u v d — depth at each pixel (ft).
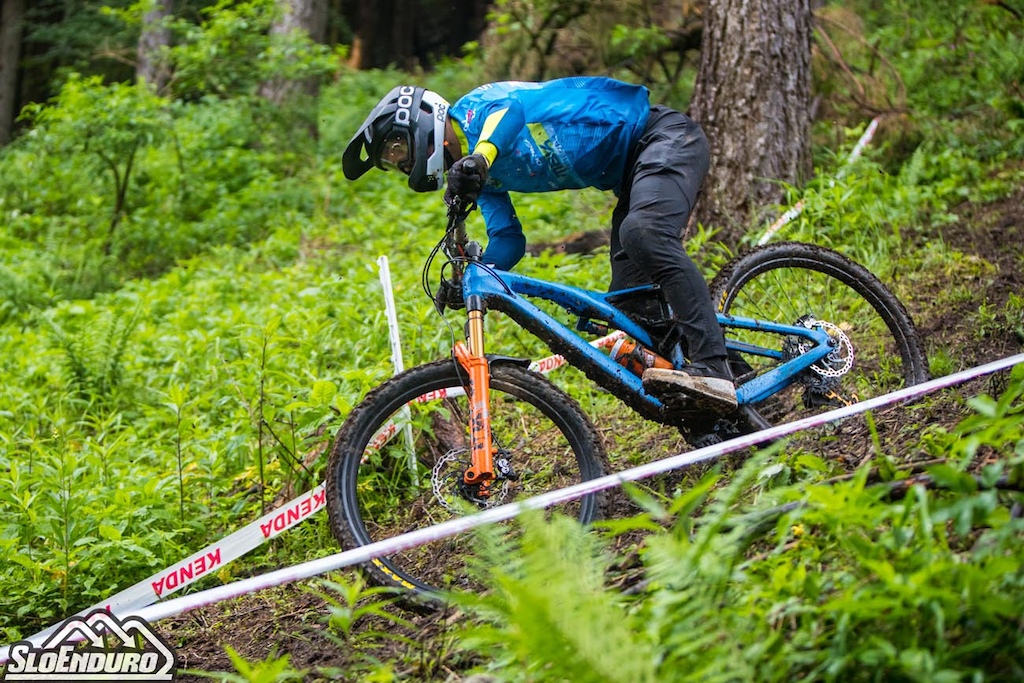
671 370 12.51
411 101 12.46
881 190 24.09
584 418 12.34
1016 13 33.35
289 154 40.06
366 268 24.27
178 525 15.20
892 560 8.12
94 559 14.12
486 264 12.73
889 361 16.30
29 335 26.32
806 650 7.52
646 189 12.71
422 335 18.81
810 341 14.40
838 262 15.39
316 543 14.70
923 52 33.14
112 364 22.43
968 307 18.28
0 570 13.97
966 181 25.05
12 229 38.19
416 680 9.78
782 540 8.47
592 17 32.81
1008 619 7.21
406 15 81.25
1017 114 28.89
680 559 7.88
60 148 38.24
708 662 7.38
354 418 12.02
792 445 13.37
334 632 11.67
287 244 31.60
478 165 11.69
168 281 30.09
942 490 9.11
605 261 22.54
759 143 23.52
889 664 6.91
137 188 39.68
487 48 36.50
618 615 7.65
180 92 43.19
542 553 7.90
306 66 40.81
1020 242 20.79
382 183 36.78
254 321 23.85
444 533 10.00
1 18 66.44
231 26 40.50
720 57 23.86
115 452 18.57
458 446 15.14
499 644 8.91
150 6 42.88
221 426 19.31
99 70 65.31
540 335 12.67
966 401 13.26
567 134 12.89
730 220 23.09
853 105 29.94
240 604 13.43
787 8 23.71
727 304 15.01
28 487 15.35
